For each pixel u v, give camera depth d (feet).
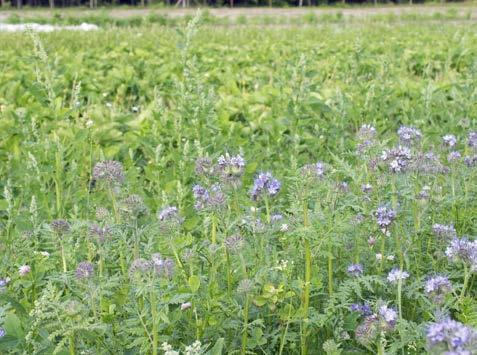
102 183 11.91
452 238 12.74
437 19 121.49
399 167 12.52
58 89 25.54
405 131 14.62
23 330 10.58
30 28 22.20
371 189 13.29
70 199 18.83
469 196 15.03
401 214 13.38
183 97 23.11
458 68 47.16
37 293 12.69
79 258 13.47
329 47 56.59
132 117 28.25
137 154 25.67
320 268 12.44
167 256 12.26
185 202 17.92
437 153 17.11
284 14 139.13
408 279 12.63
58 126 23.95
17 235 15.08
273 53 51.62
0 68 43.19
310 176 11.30
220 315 11.23
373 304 10.76
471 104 25.21
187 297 10.45
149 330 10.63
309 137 23.97
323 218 11.63
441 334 7.65
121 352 10.56
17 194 20.51
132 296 10.88
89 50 53.72
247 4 193.67
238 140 22.68
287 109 25.14
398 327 10.21
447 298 11.23
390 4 186.19
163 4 188.55
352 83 33.81
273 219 12.57
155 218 14.93
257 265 11.66
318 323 11.11
